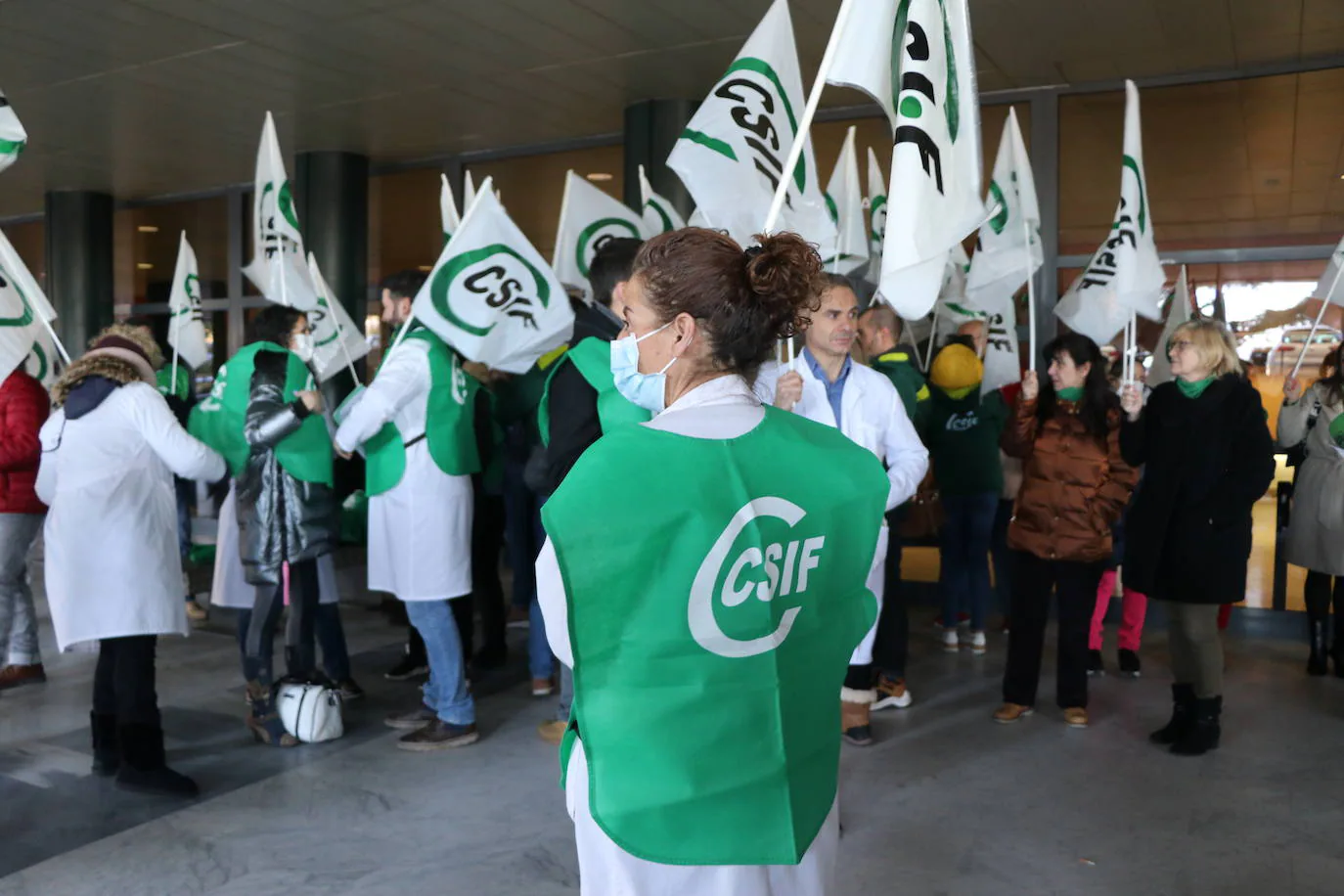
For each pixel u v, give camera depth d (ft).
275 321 12.96
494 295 12.41
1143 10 17.19
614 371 4.48
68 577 10.75
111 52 20.16
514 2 17.48
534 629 14.94
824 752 4.44
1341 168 20.49
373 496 12.67
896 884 9.20
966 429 16.96
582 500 3.80
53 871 9.46
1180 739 12.62
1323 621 15.88
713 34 18.98
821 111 23.32
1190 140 21.15
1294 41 18.62
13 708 14.52
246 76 21.58
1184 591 12.17
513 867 9.55
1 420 14.39
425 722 13.48
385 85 22.15
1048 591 13.62
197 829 10.36
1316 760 12.27
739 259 4.37
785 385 7.16
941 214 6.88
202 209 33.63
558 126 25.32
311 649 13.39
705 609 3.94
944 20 7.06
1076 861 9.66
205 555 23.09
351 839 10.14
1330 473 15.33
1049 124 21.56
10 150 10.11
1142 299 12.62
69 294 33.45
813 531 4.21
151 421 10.89
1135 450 12.66
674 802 4.00
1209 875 9.36
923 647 17.92
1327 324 20.57
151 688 11.35
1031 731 13.38
